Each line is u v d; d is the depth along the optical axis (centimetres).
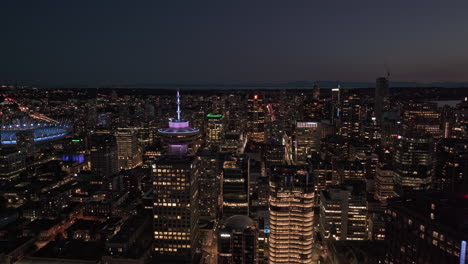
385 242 16762
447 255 13000
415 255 14525
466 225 12825
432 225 13712
